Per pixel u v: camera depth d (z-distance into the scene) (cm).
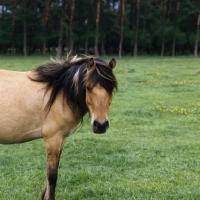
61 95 465
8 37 5159
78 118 475
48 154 475
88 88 429
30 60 3678
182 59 4181
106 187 553
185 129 930
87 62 432
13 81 468
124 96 1423
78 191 541
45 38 4825
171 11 6072
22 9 5200
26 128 467
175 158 695
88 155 713
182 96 1428
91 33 5300
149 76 2091
